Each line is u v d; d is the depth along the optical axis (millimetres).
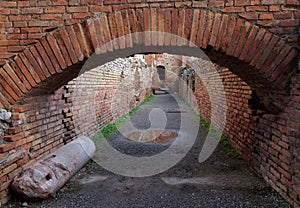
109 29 3297
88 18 3303
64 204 3404
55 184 3611
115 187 3986
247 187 3840
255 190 3725
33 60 3369
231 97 6133
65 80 4352
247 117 4859
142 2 3250
